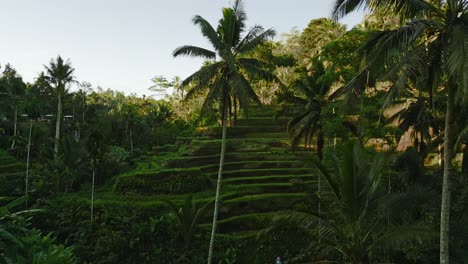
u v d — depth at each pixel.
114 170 33.97
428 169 29.05
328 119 22.00
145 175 28.44
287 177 29.55
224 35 18.75
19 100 40.19
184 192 27.84
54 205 25.05
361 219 12.28
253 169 31.69
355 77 11.16
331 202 13.69
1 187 28.80
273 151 35.31
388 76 10.73
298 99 24.80
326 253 12.82
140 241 21.70
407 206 14.46
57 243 22.58
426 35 10.52
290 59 45.84
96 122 50.59
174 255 21.22
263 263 20.36
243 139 38.09
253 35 18.86
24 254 14.18
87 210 24.48
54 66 41.34
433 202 15.66
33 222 23.73
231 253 20.94
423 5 10.15
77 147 30.61
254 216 23.69
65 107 52.03
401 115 26.42
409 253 14.55
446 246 10.56
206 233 22.47
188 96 18.95
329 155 14.59
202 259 20.67
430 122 24.86
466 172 21.33
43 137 38.47
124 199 26.39
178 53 18.31
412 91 26.80
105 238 21.64
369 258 12.40
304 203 24.14
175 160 33.38
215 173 31.02
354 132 23.17
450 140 10.71
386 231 12.71
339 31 43.00
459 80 8.81
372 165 12.84
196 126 55.34
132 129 50.81
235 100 19.22
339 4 10.59
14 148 38.59
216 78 18.88
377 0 10.49
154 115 59.44
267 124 44.03
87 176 32.31
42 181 28.64
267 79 19.12
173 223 22.77
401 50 9.95
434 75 10.42
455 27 9.26
